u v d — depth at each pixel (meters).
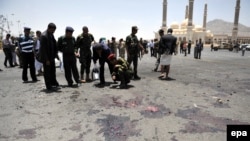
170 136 3.72
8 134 3.80
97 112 4.88
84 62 8.03
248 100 5.90
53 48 7.01
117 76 7.45
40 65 9.84
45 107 5.22
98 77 8.50
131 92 6.65
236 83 8.30
